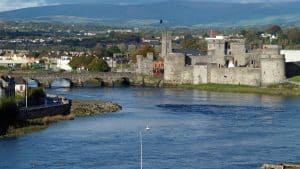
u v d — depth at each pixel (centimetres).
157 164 19588
